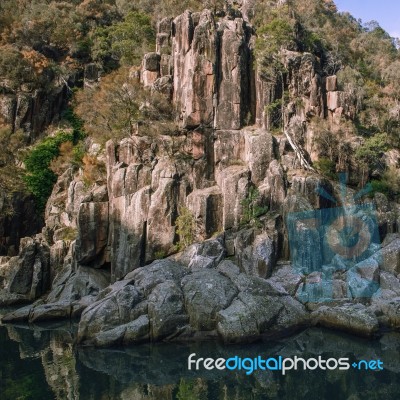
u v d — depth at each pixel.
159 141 42.22
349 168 43.56
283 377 20.56
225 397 18.14
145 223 38.94
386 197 40.38
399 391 18.72
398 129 54.59
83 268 40.03
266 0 63.00
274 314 27.36
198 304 27.08
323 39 63.97
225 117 42.38
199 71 42.25
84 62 67.44
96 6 73.75
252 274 33.44
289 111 44.28
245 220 37.12
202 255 34.72
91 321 26.20
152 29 64.31
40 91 60.69
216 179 40.97
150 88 46.06
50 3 73.50
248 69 45.06
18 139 53.97
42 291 40.91
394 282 31.45
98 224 40.41
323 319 28.52
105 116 45.44
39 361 23.28
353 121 48.88
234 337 25.52
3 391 18.97
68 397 18.16
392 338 26.48
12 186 51.56
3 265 44.47
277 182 37.72
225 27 45.62
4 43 66.38
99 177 45.44
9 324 32.81
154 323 26.11
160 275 29.70
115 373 21.31
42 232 47.59
